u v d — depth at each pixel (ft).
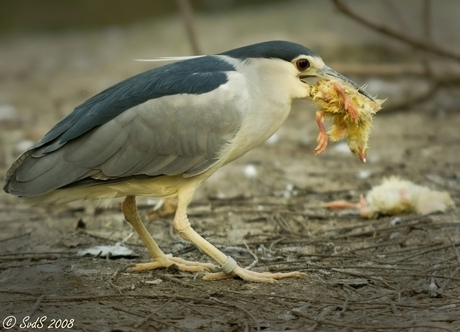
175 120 30.73
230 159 32.32
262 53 32.04
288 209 41.93
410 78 83.51
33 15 122.72
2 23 121.90
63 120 31.45
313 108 73.61
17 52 110.22
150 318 27.50
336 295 29.84
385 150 55.31
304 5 112.47
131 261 34.63
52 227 40.14
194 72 31.76
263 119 31.89
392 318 27.30
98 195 31.76
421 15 100.89
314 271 32.48
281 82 31.96
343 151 55.67
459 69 81.35
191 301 29.32
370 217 39.99
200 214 41.27
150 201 44.60
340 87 31.94
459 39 94.48
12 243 37.55
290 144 58.85
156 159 30.94
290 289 30.48
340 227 38.70
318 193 45.19
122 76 88.07
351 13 58.49
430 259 33.30
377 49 86.84
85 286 30.94
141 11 123.85
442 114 67.26
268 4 121.80
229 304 28.89
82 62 99.40
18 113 73.67
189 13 65.00
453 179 47.14
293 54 31.86
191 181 31.78
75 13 123.44
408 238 36.01
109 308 28.58
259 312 28.25
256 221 40.01
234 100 31.01
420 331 25.73
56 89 84.89
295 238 37.09
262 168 51.37
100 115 30.55
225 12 117.60
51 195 31.07
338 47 85.66
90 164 30.22
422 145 56.29
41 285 31.04
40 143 30.71
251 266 33.14
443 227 36.88
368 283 30.99
